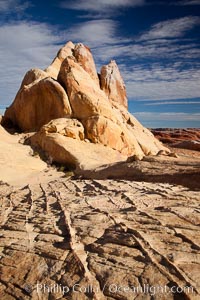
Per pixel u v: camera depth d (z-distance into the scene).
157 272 5.63
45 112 36.53
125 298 5.18
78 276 5.99
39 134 31.25
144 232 7.25
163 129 106.38
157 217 8.21
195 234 6.93
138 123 45.75
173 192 12.05
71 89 34.94
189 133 81.19
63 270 6.31
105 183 15.55
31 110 37.38
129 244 6.78
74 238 7.58
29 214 10.23
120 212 9.20
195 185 15.24
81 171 24.17
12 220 9.80
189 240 6.61
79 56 46.72
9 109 41.53
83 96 34.06
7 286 6.21
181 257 5.97
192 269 5.57
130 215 8.68
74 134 31.19
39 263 6.75
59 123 31.47
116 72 48.69
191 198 10.67
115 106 44.97
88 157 27.80
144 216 8.45
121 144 34.31
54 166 27.52
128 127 42.03
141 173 19.27
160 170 18.92
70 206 10.62
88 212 9.52
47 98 36.03
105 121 33.19
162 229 7.31
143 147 39.75
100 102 34.06
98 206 10.36
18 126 39.72
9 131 38.06
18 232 8.59
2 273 6.66
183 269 5.59
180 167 18.77
